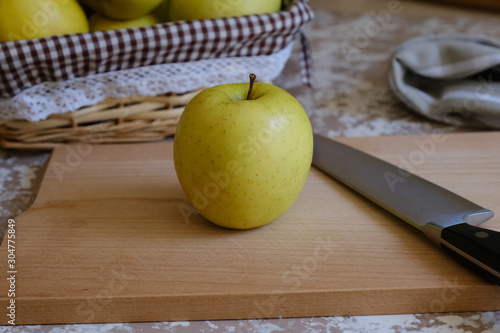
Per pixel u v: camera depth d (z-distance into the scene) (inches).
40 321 15.4
